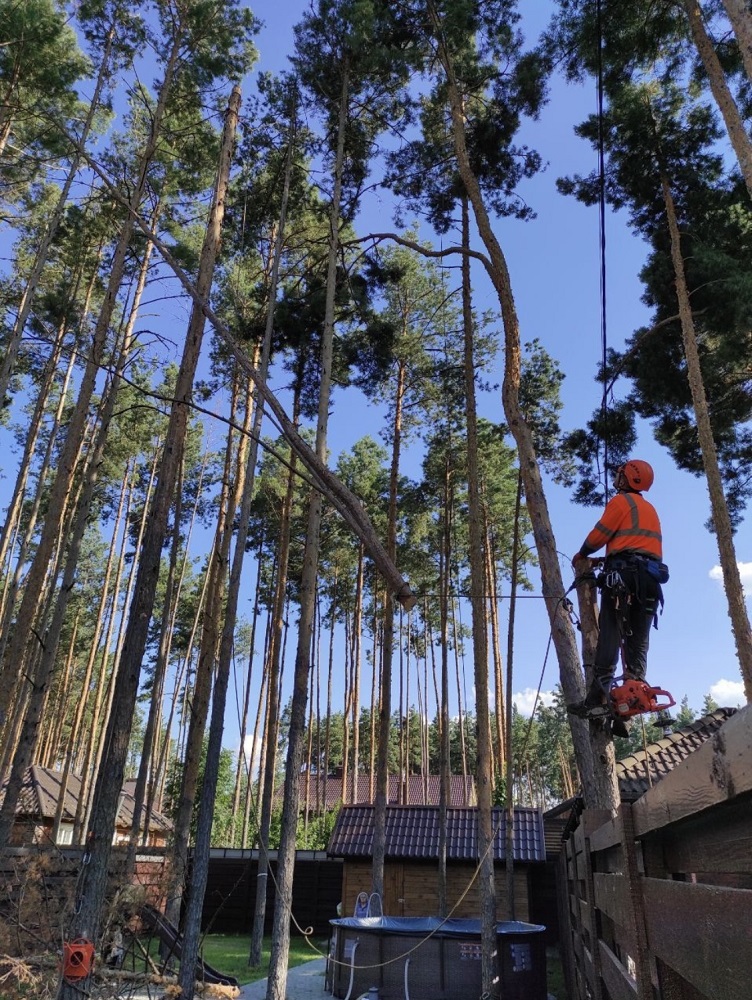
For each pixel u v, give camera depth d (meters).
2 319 18.88
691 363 12.85
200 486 28.67
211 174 15.64
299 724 11.62
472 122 13.59
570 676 7.14
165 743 29.50
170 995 8.98
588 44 12.23
